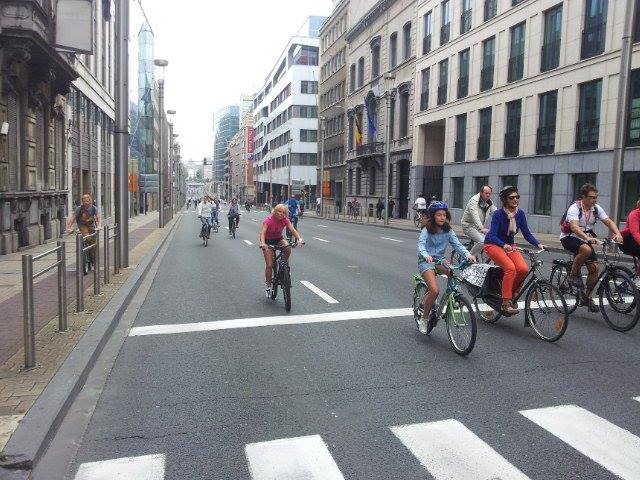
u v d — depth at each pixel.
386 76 37.19
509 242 7.45
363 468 3.65
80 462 3.72
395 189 46.38
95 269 8.90
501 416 4.47
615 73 22.81
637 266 8.27
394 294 9.86
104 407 4.68
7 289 9.47
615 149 17.27
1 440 3.74
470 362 5.89
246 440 4.07
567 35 25.58
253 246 19.81
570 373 5.53
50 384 4.77
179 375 5.50
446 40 37.38
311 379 5.38
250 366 5.78
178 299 9.45
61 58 17.12
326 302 9.12
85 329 6.66
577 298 8.13
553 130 26.81
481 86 32.97
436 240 6.72
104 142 33.22
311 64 85.12
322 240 22.45
